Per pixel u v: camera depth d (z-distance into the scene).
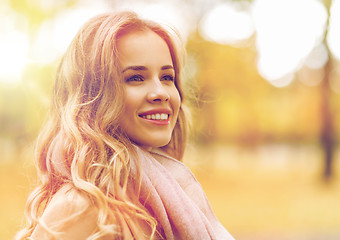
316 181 16.05
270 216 8.88
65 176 1.19
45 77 10.66
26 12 12.82
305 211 9.52
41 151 1.37
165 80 1.38
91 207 1.09
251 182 16.06
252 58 16.56
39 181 1.40
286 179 17.39
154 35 1.35
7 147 28.42
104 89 1.25
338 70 16.59
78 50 1.32
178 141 1.71
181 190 1.30
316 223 8.15
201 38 15.16
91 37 1.33
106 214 1.08
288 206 10.27
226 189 13.73
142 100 1.27
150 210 1.25
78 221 1.08
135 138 1.30
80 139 1.18
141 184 1.22
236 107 19.88
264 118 25.23
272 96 19.23
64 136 1.24
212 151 17.42
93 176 1.15
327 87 16.30
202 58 15.02
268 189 13.95
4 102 15.64
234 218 8.70
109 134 1.26
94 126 1.23
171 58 1.52
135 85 1.28
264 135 34.06
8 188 11.75
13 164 19.06
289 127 32.50
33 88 10.40
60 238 1.06
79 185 1.10
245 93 17.31
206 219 1.33
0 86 14.59
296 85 19.42
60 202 1.11
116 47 1.28
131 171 1.21
